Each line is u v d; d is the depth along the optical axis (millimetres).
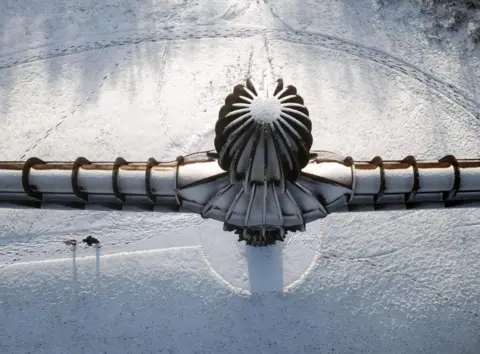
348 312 20250
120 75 24656
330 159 15797
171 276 20781
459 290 20594
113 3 25938
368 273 20828
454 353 19766
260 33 25391
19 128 23625
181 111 23797
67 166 15125
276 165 13422
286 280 20672
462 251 21219
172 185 15188
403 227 21562
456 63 24719
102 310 20344
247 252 21016
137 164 15695
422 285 20656
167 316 20234
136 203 16500
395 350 19797
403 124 23547
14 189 15125
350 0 25984
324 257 21047
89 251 21219
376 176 14891
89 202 16375
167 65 24812
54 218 21766
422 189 15031
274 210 15438
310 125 14023
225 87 24219
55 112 23953
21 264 21016
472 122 23656
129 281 20719
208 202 15742
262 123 12703
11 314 20281
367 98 24016
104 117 23766
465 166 14844
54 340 19969
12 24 25766
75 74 24734
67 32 25578
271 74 24438
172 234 21484
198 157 16031
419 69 24641
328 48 25062
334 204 15836
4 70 24844
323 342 19875
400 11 25766
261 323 20094
